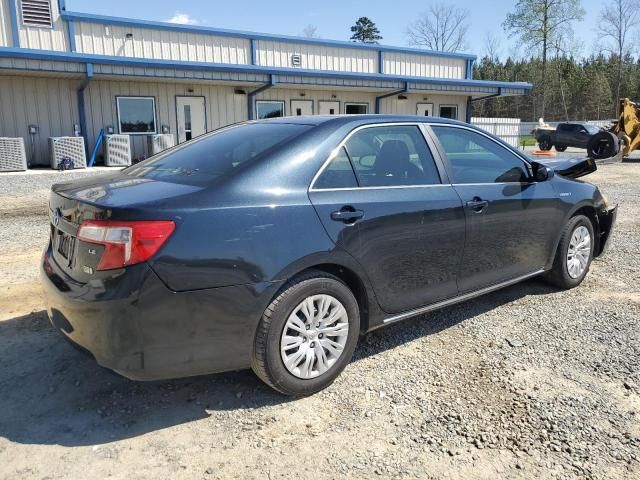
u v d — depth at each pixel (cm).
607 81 7575
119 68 1612
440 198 376
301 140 331
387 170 361
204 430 286
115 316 262
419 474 252
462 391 324
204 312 277
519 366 353
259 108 2108
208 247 275
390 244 346
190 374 284
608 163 2081
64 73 1552
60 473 250
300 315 310
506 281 437
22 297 471
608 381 333
